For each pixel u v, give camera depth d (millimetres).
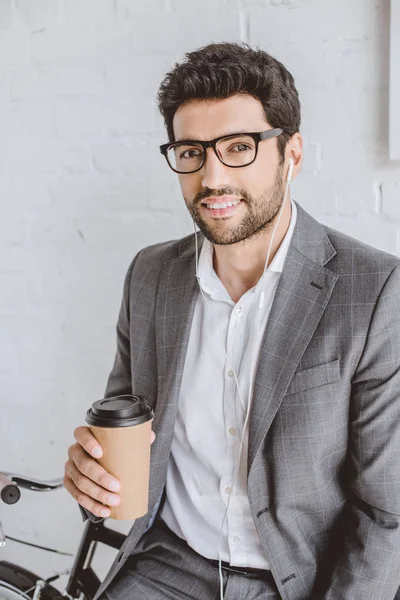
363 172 1416
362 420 1131
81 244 1712
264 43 1451
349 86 1397
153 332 1312
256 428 1142
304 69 1427
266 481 1164
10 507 1935
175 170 1175
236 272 1234
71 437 1817
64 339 1778
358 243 1200
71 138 1675
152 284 1332
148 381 1308
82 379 1776
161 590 1271
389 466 1118
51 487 1333
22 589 1493
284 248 1202
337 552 1167
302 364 1135
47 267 1764
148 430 1053
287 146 1186
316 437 1127
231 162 1122
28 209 1758
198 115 1117
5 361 1861
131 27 1566
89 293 1727
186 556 1278
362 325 1112
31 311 1806
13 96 1720
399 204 1398
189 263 1298
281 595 1167
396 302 1117
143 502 1077
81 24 1616
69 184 1696
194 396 1250
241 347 1220
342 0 1376
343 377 1121
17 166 1750
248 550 1223
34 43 1674
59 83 1663
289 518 1163
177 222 1602
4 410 1889
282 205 1173
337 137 1426
